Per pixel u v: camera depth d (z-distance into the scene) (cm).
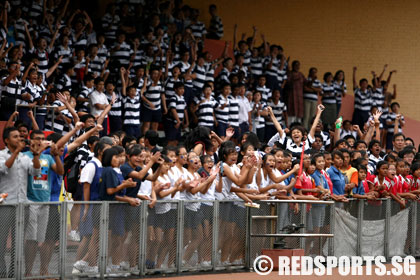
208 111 6128
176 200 3503
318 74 8112
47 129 5191
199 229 3584
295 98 7112
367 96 7406
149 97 5997
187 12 7375
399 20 8169
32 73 5106
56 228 3131
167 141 6084
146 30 6644
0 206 2980
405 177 4691
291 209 3812
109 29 6619
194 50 6600
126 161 3700
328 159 4341
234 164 3881
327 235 3769
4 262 2995
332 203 3862
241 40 7362
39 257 3081
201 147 3988
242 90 6372
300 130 4481
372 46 8162
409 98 8150
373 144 5200
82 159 3897
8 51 5397
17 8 5916
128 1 7000
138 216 3375
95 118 4728
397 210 4434
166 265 3484
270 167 3888
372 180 4466
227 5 8006
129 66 6134
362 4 8162
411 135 8100
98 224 3238
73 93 5741
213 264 3647
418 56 8194
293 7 8094
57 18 6216
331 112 7275
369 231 4238
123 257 3328
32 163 3203
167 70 6316
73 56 5959
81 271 3189
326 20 8138
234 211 3712
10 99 4900
